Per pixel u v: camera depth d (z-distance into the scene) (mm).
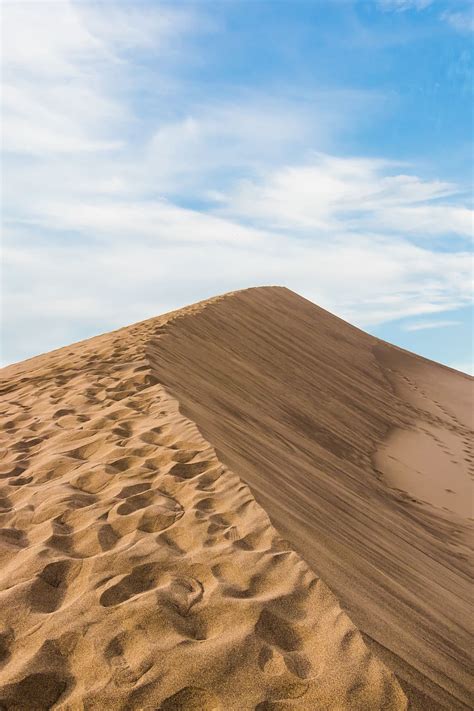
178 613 2125
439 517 7207
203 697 1750
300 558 2424
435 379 23312
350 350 22141
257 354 13031
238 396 8000
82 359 8148
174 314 14945
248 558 2453
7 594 2270
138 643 1966
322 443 8547
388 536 4516
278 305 23688
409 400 17859
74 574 2432
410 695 1766
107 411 5094
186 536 2689
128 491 3258
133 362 6988
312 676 1820
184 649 1919
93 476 3545
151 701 1732
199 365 8656
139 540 2646
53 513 3059
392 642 2080
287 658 1890
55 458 3986
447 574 4352
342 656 1888
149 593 2211
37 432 4863
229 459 3758
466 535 6762
